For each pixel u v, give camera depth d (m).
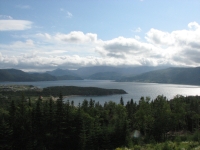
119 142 69.50
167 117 74.12
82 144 64.75
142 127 77.44
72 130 70.12
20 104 78.31
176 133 84.88
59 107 71.88
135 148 53.81
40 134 69.62
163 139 69.88
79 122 70.25
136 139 68.38
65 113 72.81
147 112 77.12
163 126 73.88
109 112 105.81
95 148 68.81
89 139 66.62
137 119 78.44
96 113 92.19
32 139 66.50
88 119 75.12
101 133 69.81
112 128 72.88
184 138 62.44
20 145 65.62
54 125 71.25
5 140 61.81
